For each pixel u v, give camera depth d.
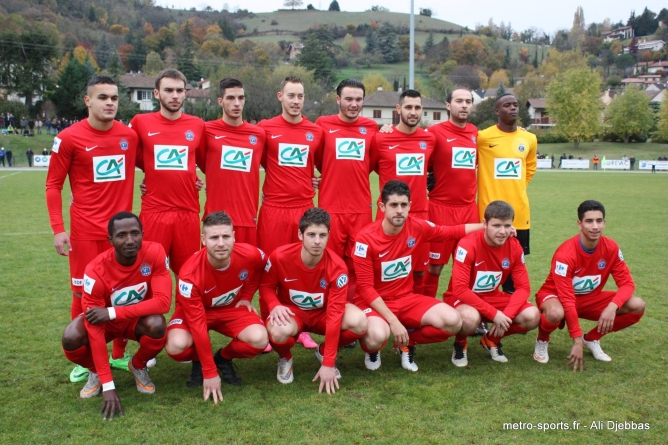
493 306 4.76
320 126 5.49
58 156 4.37
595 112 55.75
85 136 4.42
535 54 133.75
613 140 61.69
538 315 4.58
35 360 4.60
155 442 3.29
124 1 118.50
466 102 5.59
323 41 108.81
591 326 5.66
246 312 4.34
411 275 4.85
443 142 5.70
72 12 101.44
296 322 4.28
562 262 4.57
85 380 4.23
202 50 91.56
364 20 157.38
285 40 134.75
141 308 3.86
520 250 4.79
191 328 3.96
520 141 5.93
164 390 4.09
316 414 3.65
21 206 15.38
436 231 4.80
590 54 128.38
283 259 4.27
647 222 13.16
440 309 4.43
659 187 23.95
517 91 80.81
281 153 5.24
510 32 166.50
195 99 58.78
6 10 81.19
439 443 3.28
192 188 4.92
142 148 4.86
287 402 3.86
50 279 7.39
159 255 4.09
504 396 3.94
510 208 4.52
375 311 4.52
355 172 5.45
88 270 3.89
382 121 65.25
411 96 5.32
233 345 4.17
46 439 3.33
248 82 48.44
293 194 5.31
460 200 5.81
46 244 9.91
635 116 57.44
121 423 3.54
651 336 5.23
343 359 4.78
